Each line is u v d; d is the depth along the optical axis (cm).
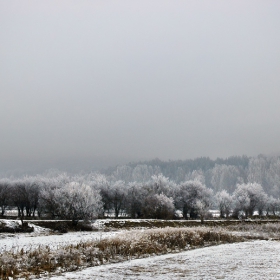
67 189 5700
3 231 4544
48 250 2298
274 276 1733
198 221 6931
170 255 2580
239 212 10019
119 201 9300
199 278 1684
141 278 1686
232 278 1680
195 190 9812
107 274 1798
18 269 1848
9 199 8650
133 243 2655
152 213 7894
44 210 7388
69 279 1661
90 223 5609
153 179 10112
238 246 3275
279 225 5616
